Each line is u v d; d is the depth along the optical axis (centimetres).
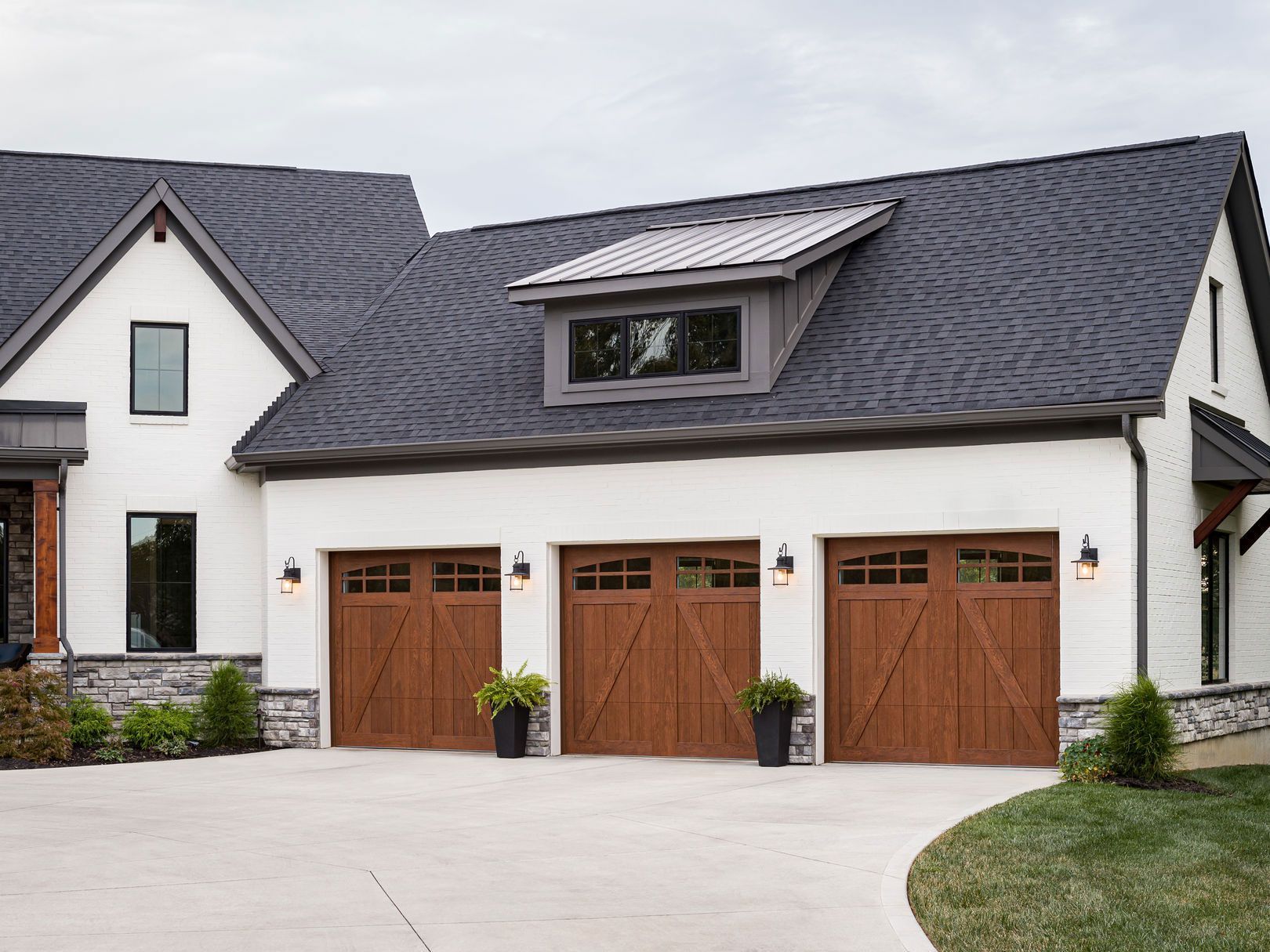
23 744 1784
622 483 1794
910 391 1658
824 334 1806
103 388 2058
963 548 1653
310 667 1969
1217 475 1731
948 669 1656
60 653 1997
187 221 2080
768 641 1709
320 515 1972
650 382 1816
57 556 1989
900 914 902
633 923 880
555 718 1830
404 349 2105
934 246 1894
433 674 1925
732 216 2161
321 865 1058
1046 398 1566
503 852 1109
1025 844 1101
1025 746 1614
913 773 1574
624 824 1240
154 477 2064
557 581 1847
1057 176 1938
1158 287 1673
